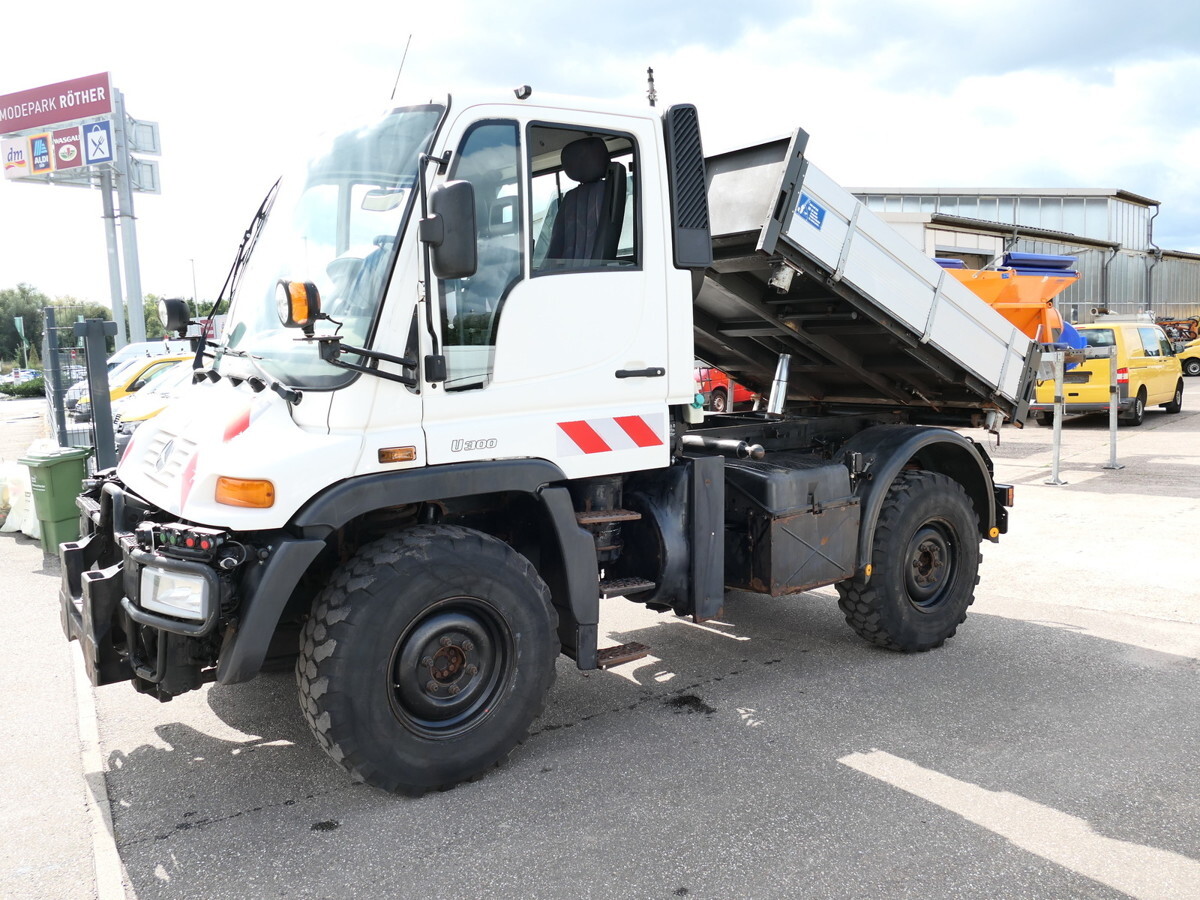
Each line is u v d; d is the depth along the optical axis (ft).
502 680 12.12
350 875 9.88
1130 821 10.84
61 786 12.15
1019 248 90.94
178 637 11.01
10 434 66.39
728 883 9.61
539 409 12.48
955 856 10.10
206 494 10.82
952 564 17.79
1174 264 140.97
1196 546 25.12
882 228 16.12
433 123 11.49
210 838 10.71
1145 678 15.66
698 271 14.46
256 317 13.00
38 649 17.79
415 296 11.22
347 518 10.84
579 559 12.71
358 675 10.91
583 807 11.35
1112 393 38.24
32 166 97.66
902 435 17.33
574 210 12.82
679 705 14.82
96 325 26.08
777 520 14.92
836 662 16.85
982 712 14.30
